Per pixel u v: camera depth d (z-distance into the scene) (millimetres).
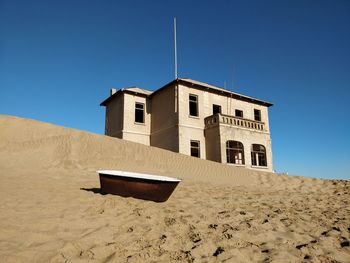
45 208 4980
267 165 21688
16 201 5262
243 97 23500
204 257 3512
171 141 20109
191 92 20953
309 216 6262
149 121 23250
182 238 4168
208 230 4633
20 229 3816
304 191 11711
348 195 10656
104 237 3910
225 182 12922
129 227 4461
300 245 4223
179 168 15172
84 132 17500
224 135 19547
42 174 9742
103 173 6660
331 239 4582
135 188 6551
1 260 2869
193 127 20312
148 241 3926
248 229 4855
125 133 21594
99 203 5719
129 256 3377
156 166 14867
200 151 20250
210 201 7395
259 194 9703
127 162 14625
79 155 14008
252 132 21312
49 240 3580
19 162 11789
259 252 3814
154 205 6125
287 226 5262
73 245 3502
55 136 16016
